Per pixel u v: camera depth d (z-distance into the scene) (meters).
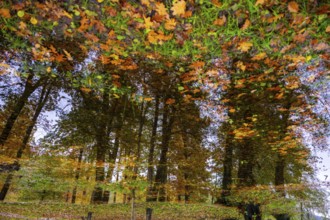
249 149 12.20
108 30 6.83
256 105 12.08
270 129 12.16
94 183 13.50
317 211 13.45
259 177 17.48
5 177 12.22
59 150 16.38
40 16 6.10
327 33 5.22
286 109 12.02
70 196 21.14
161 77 12.37
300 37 5.52
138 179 9.62
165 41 6.97
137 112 17.88
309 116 12.06
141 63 9.91
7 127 14.33
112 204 12.85
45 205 11.66
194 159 17.75
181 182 17.08
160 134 17.78
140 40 7.00
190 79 9.09
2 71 8.22
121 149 20.25
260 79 9.25
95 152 18.56
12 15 6.03
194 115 15.59
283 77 8.72
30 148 17.64
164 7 5.62
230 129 12.48
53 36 7.21
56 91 17.16
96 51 8.34
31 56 7.85
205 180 18.50
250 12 5.75
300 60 6.41
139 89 13.09
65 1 6.05
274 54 6.71
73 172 15.55
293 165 17.84
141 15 6.27
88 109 16.30
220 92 11.95
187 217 10.45
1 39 8.20
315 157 16.19
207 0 5.76
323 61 6.90
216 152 16.05
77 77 9.95
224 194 11.84
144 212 11.23
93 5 6.18
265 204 10.27
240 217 10.52
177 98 14.34
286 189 12.20
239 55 7.77
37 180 12.71
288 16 5.47
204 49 7.01
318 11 4.91
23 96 15.00
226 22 6.13
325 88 10.24
